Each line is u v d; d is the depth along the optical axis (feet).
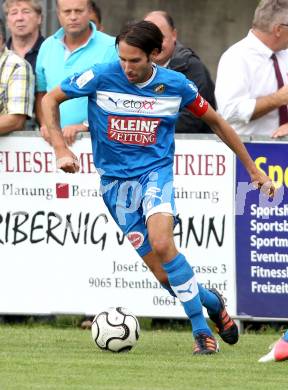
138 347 72.43
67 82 68.23
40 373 60.44
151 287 84.58
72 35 87.97
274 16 84.02
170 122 68.39
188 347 72.74
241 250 83.66
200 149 83.25
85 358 66.54
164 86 67.62
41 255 85.87
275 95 83.76
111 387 56.08
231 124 85.25
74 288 85.51
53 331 82.23
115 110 67.87
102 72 67.51
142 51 65.26
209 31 151.43
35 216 85.76
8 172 85.87
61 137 67.97
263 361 65.62
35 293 86.07
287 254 83.30
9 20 96.63
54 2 111.86
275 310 83.76
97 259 85.05
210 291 71.26
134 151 68.28
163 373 61.05
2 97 86.53
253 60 84.84
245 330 86.48
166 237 66.33
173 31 88.99
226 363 65.05
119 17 150.30
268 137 82.89
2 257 86.33
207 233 83.76
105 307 85.15
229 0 150.30
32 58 96.32
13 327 85.56
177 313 84.48
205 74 89.45
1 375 59.57
